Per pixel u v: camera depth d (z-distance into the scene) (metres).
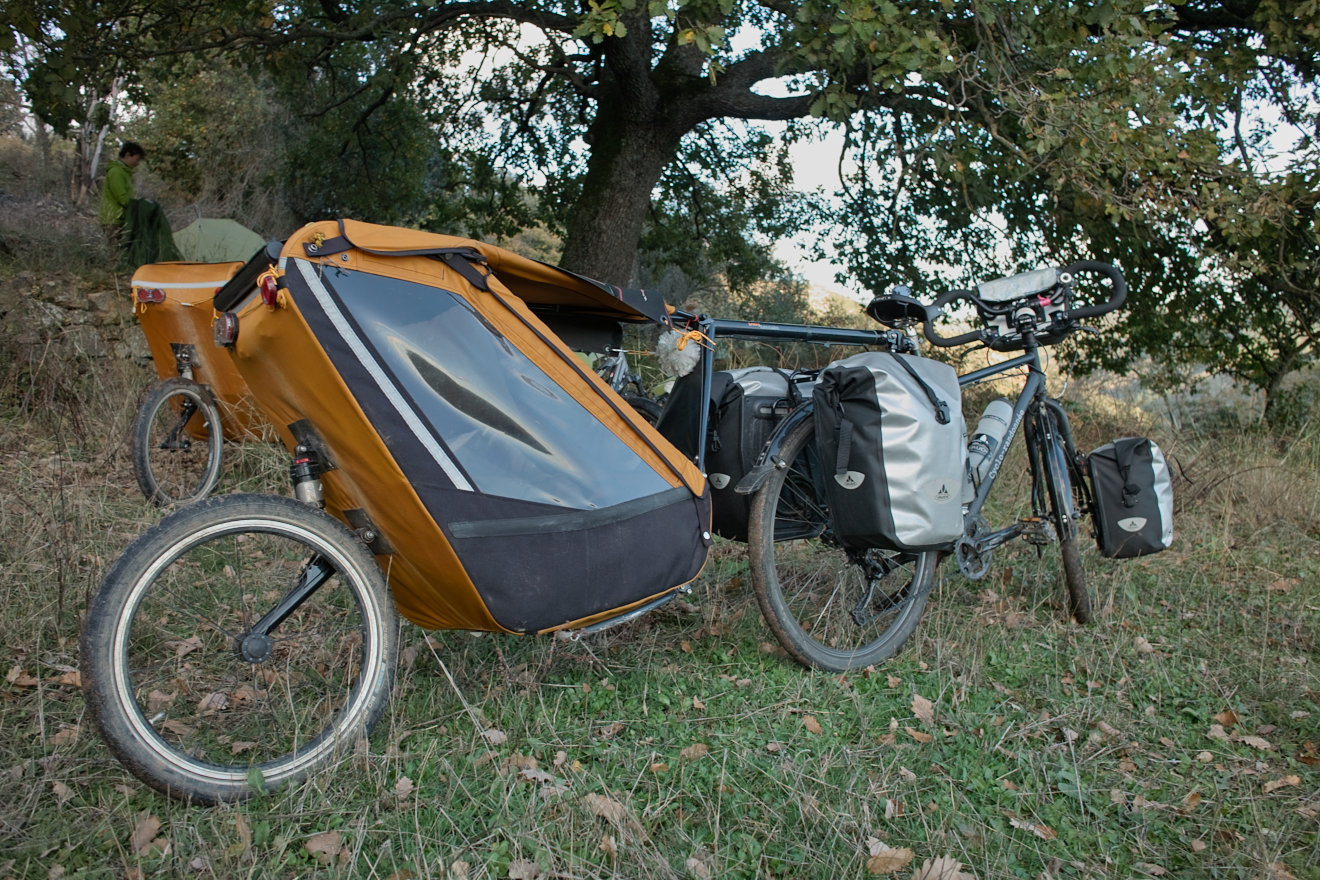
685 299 15.81
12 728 2.39
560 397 2.50
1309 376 10.39
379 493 2.31
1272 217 7.02
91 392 5.64
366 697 2.39
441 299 2.32
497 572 2.37
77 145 12.02
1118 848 2.28
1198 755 2.75
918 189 10.50
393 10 9.58
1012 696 3.09
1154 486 3.82
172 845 1.99
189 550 2.15
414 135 12.99
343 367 2.14
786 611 3.10
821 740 2.68
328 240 2.14
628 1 5.21
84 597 3.09
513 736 2.58
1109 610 3.85
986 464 3.56
